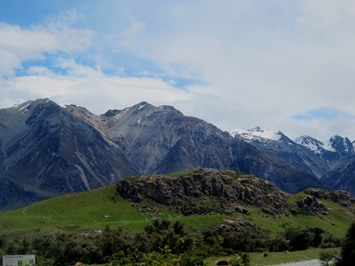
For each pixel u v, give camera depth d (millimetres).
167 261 100188
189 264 114688
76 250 185000
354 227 141625
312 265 153000
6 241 190625
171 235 197750
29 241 190125
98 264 177625
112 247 187250
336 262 143625
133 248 188000
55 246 185375
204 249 192000
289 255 188500
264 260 171250
